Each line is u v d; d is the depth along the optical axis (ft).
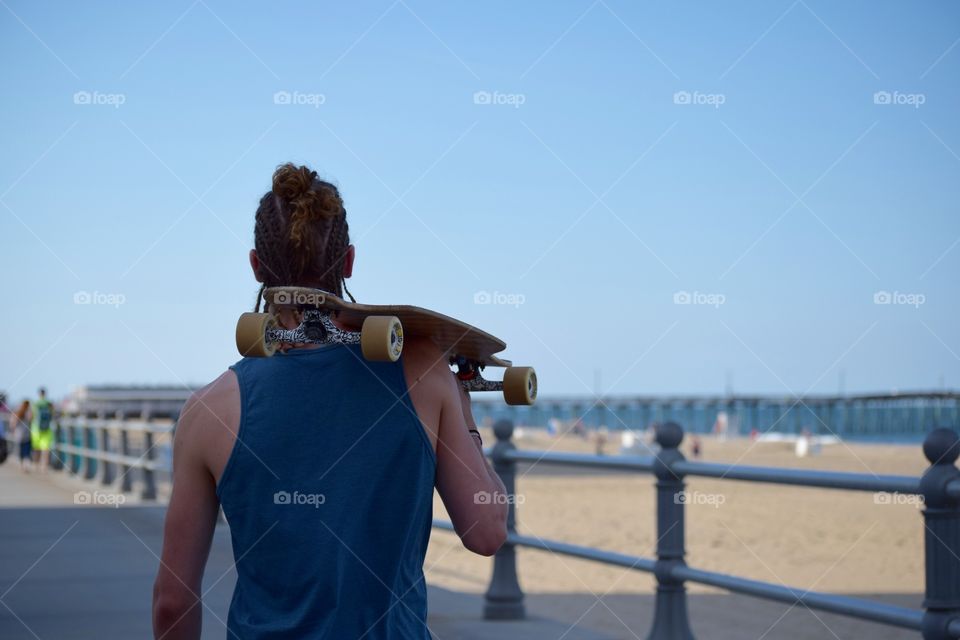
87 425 61.87
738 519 40.63
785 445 164.66
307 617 5.21
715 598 22.85
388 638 5.25
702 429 281.54
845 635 18.29
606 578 26.40
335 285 5.83
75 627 17.25
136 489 49.52
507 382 5.92
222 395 5.42
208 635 16.11
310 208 5.67
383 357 4.99
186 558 5.42
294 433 5.29
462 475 5.55
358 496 5.27
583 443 180.65
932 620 10.61
